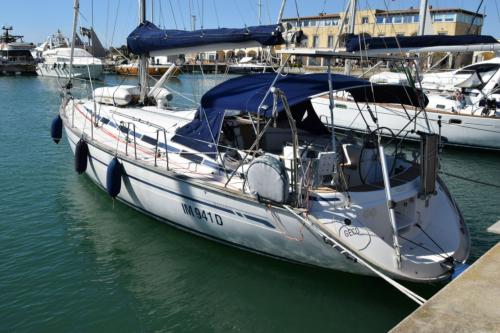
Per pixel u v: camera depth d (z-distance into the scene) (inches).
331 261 204.5
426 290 206.5
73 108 353.4
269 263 233.9
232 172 233.3
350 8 378.0
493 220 318.0
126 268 238.8
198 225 246.7
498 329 116.3
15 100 983.0
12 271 234.4
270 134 276.2
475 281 140.2
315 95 206.4
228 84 239.5
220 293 217.3
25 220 297.3
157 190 257.8
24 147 506.6
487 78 650.2
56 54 1638.8
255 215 213.6
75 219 297.7
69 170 411.8
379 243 189.5
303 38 229.9
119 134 306.0
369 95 242.2
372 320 195.9
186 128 262.1
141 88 372.2
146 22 326.6
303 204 201.6
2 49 2014.0
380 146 194.5
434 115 540.1
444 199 231.8
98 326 193.3
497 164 500.4
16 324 192.4
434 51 249.1
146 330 191.6
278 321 197.8
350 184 229.1
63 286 221.8
